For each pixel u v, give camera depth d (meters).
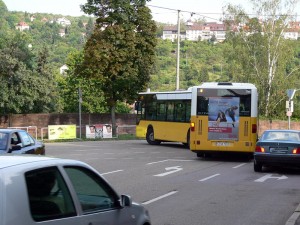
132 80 45.25
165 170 19.53
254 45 59.22
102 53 44.19
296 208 12.09
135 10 45.69
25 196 4.71
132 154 27.20
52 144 37.03
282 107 59.12
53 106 53.28
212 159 24.48
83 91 64.62
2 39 48.09
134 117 56.12
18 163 5.02
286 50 59.03
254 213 11.45
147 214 6.89
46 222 4.88
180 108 32.09
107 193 6.14
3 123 46.88
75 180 5.59
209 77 84.69
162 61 95.06
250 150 22.83
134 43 45.16
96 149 31.12
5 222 4.45
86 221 5.45
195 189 14.82
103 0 44.22
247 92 22.92
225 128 22.98
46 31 149.38
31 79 47.16
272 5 59.22
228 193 14.21
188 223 10.28
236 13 60.22
